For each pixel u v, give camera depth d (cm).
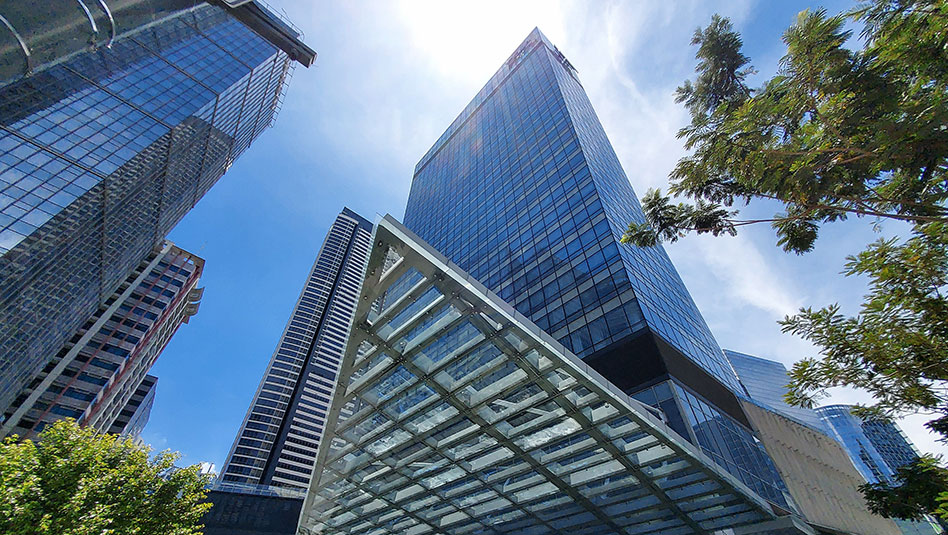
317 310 13500
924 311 998
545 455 1967
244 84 7362
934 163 812
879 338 1036
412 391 1803
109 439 1750
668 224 1344
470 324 1627
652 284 3662
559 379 1655
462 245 6075
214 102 6500
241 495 4384
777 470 2786
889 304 1029
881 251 1041
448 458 2056
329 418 1923
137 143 5019
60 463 1510
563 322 3553
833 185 939
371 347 1716
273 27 8531
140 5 2722
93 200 4478
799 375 1170
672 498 1969
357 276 14975
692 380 2886
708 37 1503
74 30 2133
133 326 7538
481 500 2262
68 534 1278
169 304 8444
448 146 10144
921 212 891
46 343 4681
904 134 776
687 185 1252
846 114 877
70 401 6066
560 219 4531
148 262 8700
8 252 3562
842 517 2850
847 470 3519
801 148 962
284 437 10056
